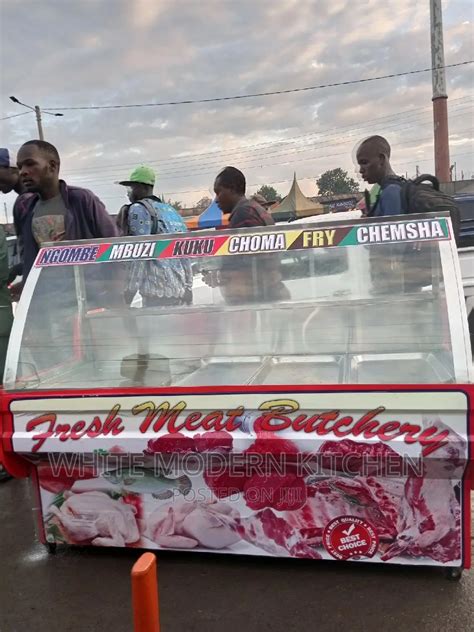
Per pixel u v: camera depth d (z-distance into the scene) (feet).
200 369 8.90
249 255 8.50
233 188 12.27
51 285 8.89
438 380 7.24
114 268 9.00
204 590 7.81
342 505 7.47
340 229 8.31
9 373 8.11
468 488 7.16
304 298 8.63
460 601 7.30
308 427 7.20
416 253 7.93
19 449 7.95
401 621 7.01
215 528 7.90
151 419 7.61
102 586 8.09
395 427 6.96
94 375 8.83
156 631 5.05
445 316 7.36
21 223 12.98
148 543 8.17
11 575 8.48
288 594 7.64
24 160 11.66
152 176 12.50
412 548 7.42
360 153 12.02
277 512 7.67
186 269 8.93
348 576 7.95
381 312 8.32
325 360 8.59
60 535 8.50
